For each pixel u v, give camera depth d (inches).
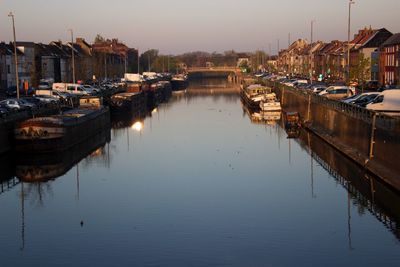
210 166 1903.3
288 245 1115.3
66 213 1365.7
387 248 1087.6
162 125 3152.1
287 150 2191.2
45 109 2496.3
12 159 2010.3
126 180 1708.9
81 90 3607.3
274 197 1475.1
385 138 1513.3
